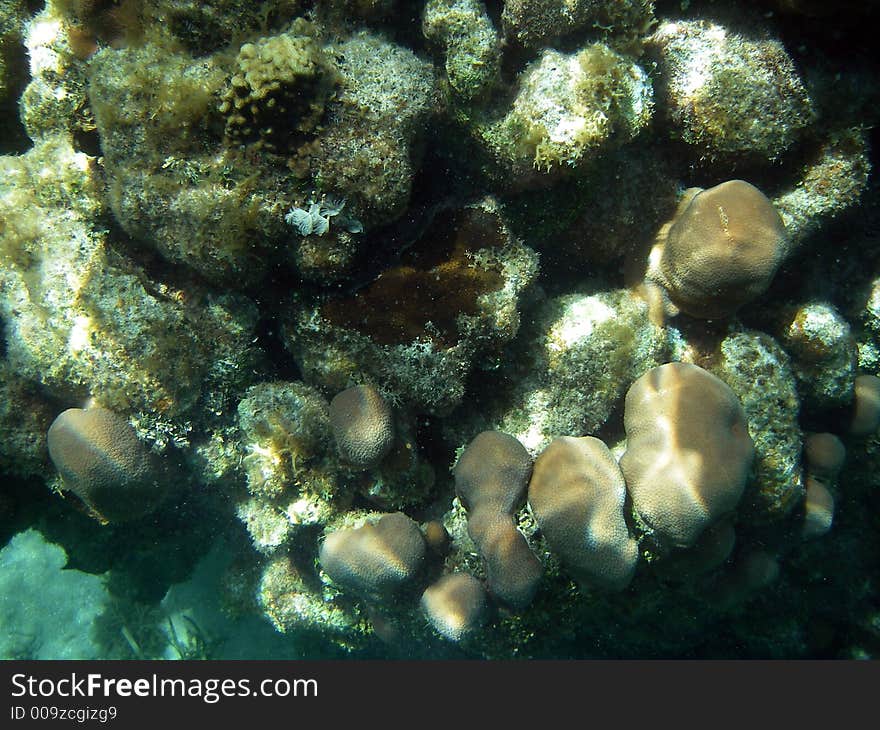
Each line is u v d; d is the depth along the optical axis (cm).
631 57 56
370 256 57
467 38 53
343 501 66
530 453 62
